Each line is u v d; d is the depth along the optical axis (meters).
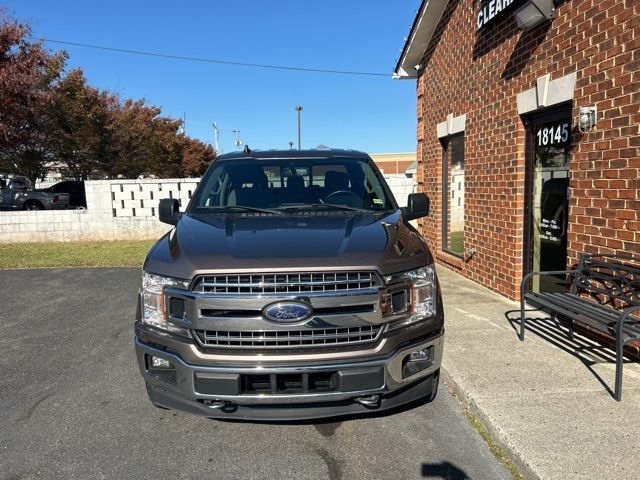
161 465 3.05
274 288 2.80
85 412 3.76
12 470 3.02
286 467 3.01
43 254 11.45
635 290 4.07
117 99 25.28
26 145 18.06
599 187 4.51
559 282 5.66
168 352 2.94
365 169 4.58
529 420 3.23
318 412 2.96
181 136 31.67
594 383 3.73
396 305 2.99
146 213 14.01
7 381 4.37
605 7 4.37
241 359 2.81
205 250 3.05
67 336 5.59
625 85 4.16
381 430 3.42
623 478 2.63
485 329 5.08
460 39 7.83
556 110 5.50
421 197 4.28
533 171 6.11
